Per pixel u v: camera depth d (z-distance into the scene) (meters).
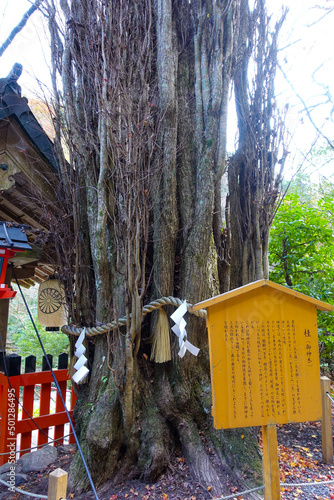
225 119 4.03
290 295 2.46
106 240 4.14
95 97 4.19
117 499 3.09
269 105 4.43
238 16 4.35
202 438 3.64
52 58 4.32
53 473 1.97
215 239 4.47
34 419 4.70
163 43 3.98
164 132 3.96
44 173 4.81
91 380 3.98
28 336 10.80
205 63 4.13
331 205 5.99
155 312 3.85
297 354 2.43
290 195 6.30
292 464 3.62
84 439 3.65
